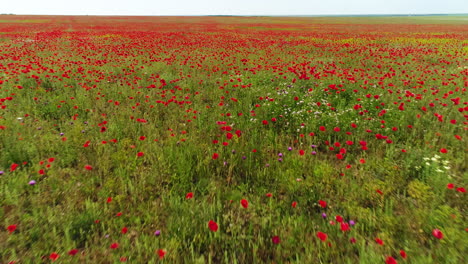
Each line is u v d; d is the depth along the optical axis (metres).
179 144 3.89
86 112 5.20
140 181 3.02
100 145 3.80
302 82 7.23
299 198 2.77
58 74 7.80
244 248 2.26
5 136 3.75
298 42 18.23
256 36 23.45
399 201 2.82
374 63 10.91
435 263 2.03
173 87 7.06
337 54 13.20
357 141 4.00
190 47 15.21
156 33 25.06
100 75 7.79
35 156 3.54
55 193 2.83
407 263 2.05
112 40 18.58
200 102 5.85
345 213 2.61
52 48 13.97
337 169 3.41
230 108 5.66
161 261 2.04
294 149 3.93
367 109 5.35
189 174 3.23
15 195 2.68
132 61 10.73
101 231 2.43
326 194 2.90
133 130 4.37
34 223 2.41
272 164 3.41
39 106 5.27
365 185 3.00
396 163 3.51
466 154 3.58
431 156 3.48
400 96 5.83
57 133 4.28
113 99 5.87
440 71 9.19
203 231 2.38
